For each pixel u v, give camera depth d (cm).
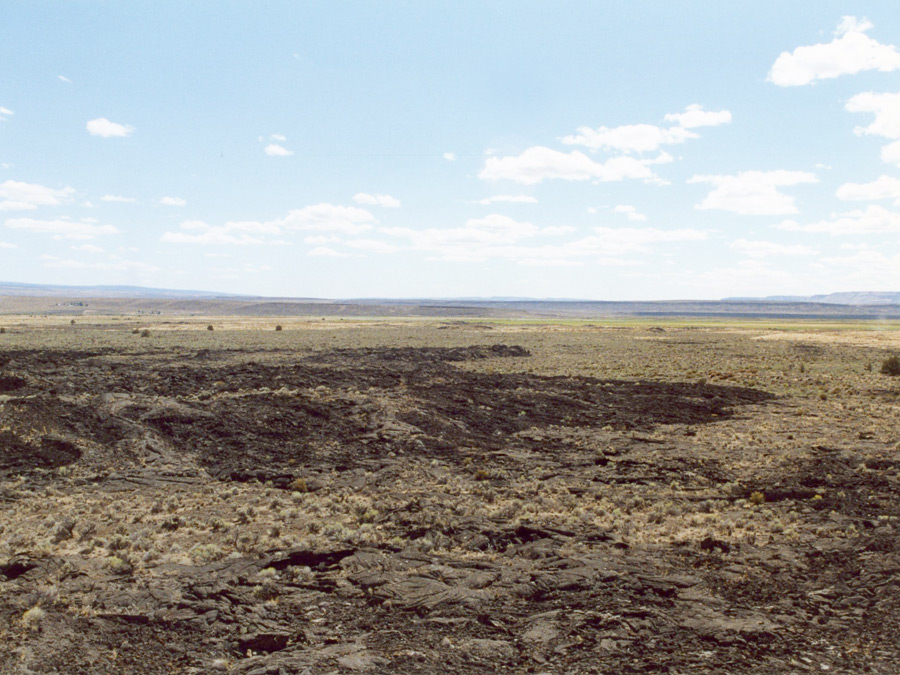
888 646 1160
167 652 1122
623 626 1237
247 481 2417
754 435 3269
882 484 2284
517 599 1365
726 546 1664
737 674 1069
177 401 3438
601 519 1941
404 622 1258
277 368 5119
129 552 1586
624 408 4106
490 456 2877
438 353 7619
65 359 5969
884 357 8075
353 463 2697
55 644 1120
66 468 2434
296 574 1469
